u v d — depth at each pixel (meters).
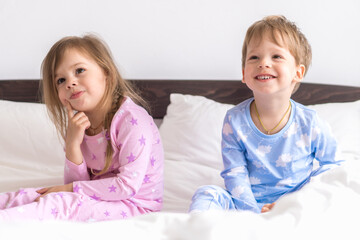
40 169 1.77
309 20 2.14
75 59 1.33
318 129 1.36
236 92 2.09
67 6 2.13
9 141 1.83
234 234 0.66
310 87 2.08
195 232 0.66
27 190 1.31
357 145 1.78
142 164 1.31
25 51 2.15
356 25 2.13
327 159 1.38
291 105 1.38
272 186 1.38
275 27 1.31
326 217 0.77
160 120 2.13
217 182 1.66
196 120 1.88
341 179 1.01
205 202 1.18
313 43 2.15
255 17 2.15
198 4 2.15
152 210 1.38
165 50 2.18
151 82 2.10
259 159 1.37
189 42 2.18
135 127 1.32
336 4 2.12
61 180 1.65
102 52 1.38
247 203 1.29
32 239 0.61
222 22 2.16
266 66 1.27
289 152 1.37
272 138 1.36
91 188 1.29
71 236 0.64
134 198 1.35
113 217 1.26
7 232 0.61
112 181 1.29
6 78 2.17
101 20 2.15
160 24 2.16
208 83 2.10
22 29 2.13
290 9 2.14
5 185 1.63
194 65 2.19
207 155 1.81
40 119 1.88
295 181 1.38
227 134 1.41
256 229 0.67
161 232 0.68
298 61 1.34
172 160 1.83
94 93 1.34
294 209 0.76
